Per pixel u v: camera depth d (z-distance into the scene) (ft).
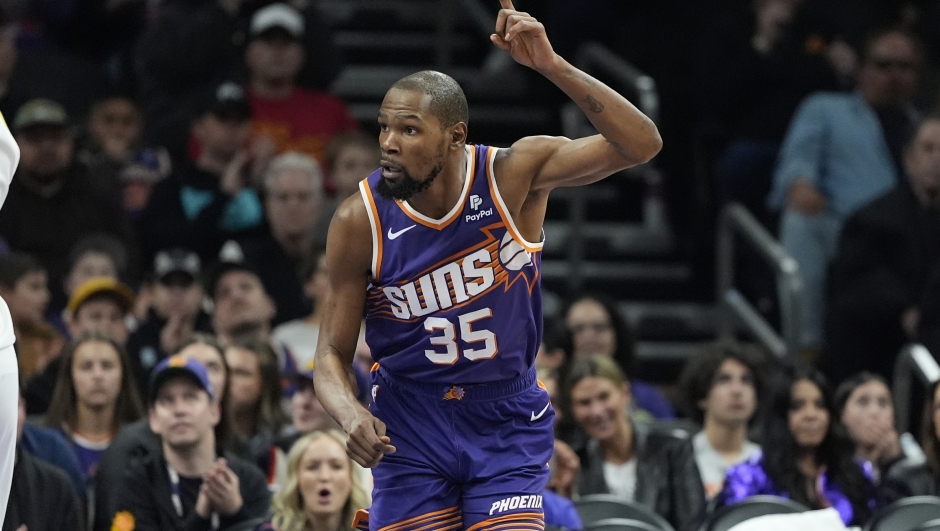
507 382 41.22
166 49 100.94
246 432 69.87
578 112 107.14
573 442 68.95
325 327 41.24
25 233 86.12
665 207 112.88
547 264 110.01
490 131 116.26
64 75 107.45
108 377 65.21
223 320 76.95
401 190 38.55
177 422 59.26
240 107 90.58
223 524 57.67
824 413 65.41
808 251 95.04
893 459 71.31
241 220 89.35
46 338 75.15
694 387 70.79
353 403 39.45
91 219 88.12
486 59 126.31
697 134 107.55
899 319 86.84
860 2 112.88
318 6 127.65
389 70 122.83
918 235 87.20
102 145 99.86
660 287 108.68
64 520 56.95
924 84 113.29
